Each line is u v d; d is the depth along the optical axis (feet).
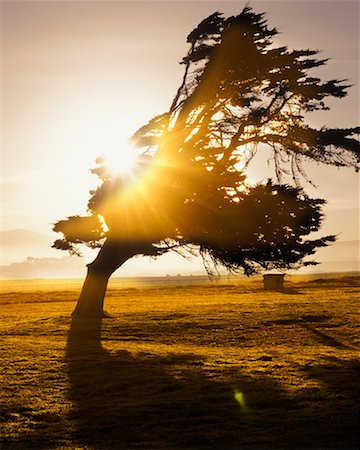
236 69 123.44
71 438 47.80
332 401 53.72
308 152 127.65
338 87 123.44
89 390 63.31
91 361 81.25
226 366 74.54
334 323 118.83
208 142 132.26
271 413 51.11
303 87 122.72
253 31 122.01
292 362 76.28
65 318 139.23
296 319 124.98
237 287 266.77
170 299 200.34
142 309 156.56
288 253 122.93
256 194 119.55
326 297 175.42
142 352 89.30
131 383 66.03
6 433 49.37
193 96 128.16
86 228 134.10
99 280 139.74
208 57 128.88
